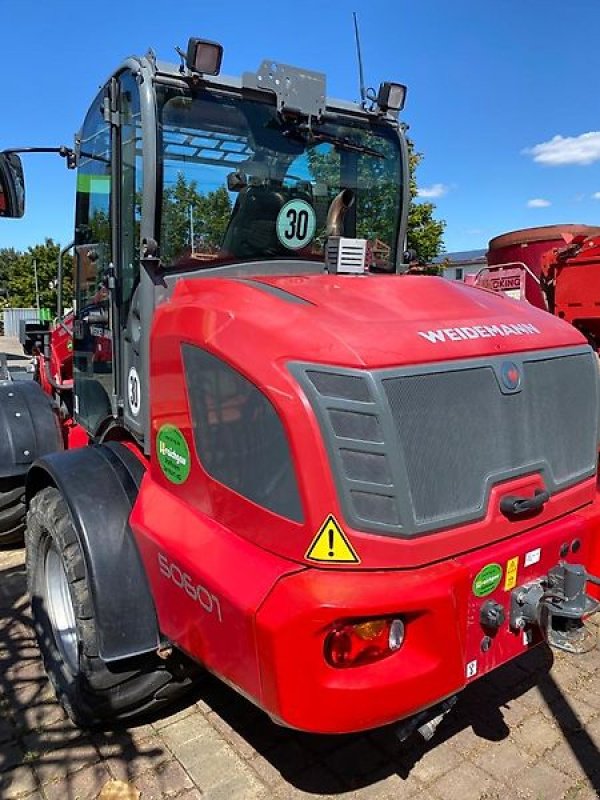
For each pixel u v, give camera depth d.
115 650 2.54
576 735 2.85
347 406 1.99
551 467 2.50
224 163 2.92
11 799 2.56
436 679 2.09
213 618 2.17
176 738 2.87
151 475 2.70
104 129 3.09
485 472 2.26
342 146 3.31
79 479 2.76
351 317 2.22
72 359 4.40
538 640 2.46
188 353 2.38
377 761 2.72
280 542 2.06
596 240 5.22
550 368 2.51
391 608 1.97
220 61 2.78
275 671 1.95
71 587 2.74
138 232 2.82
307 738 2.86
